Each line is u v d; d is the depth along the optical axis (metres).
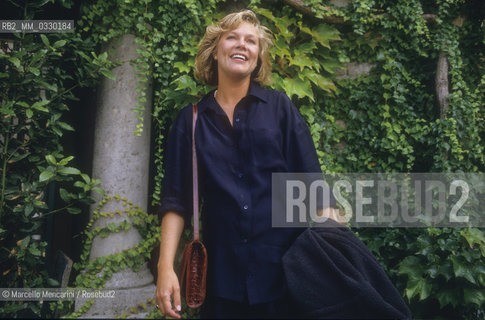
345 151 3.39
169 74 2.95
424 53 3.38
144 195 2.88
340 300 1.42
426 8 3.51
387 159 3.38
